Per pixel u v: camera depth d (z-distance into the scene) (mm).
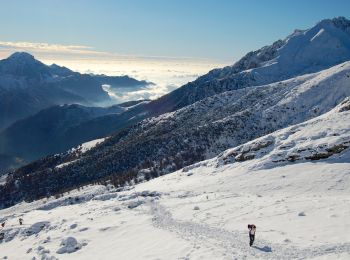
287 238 31516
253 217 40062
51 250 42188
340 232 31453
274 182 65312
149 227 43312
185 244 34188
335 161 70812
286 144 82125
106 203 65875
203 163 97375
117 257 35156
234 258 28703
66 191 199875
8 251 47469
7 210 189125
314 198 46781
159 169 189875
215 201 52312
